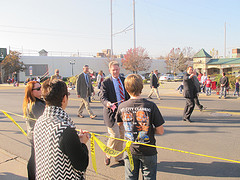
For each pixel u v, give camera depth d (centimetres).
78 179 169
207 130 616
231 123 683
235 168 384
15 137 595
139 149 236
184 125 675
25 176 368
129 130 241
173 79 3209
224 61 3425
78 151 163
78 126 695
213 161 414
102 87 389
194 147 489
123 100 389
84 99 791
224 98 1276
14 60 3562
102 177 363
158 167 395
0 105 1177
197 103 866
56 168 161
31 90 273
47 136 165
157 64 5034
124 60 4147
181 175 364
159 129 244
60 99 182
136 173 251
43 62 3953
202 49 3688
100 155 461
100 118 809
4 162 426
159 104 1091
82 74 784
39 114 265
